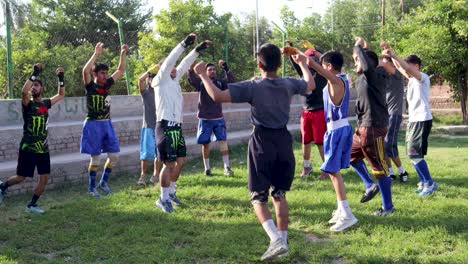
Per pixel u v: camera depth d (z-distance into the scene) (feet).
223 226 18.95
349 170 29.43
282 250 14.23
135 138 36.91
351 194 23.62
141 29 94.22
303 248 16.29
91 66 24.34
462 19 53.67
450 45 54.44
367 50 19.77
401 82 26.40
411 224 18.53
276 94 14.84
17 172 21.93
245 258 15.62
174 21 61.11
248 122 47.88
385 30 68.64
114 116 38.22
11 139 29.01
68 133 31.94
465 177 27.43
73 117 35.35
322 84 27.35
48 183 26.48
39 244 17.40
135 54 63.62
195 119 41.83
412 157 23.77
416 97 23.36
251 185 15.07
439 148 40.81
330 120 18.79
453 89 60.13
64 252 16.67
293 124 51.80
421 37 55.83
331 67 18.60
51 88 47.57
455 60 55.57
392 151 26.63
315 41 81.97
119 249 16.62
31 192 25.70
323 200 22.34
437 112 71.72
